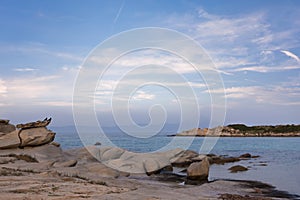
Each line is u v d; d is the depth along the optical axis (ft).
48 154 78.28
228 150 174.91
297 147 198.18
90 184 45.06
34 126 83.92
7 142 78.69
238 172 84.64
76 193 37.22
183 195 45.29
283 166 99.45
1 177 44.62
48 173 50.90
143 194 41.81
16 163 64.39
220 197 45.91
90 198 35.12
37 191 36.24
